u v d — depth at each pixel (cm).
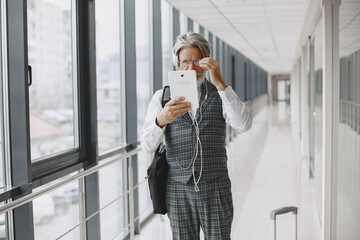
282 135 1170
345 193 313
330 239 343
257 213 464
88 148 318
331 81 335
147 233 405
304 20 680
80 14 306
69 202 296
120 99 416
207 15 630
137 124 422
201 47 188
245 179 632
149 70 509
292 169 700
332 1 331
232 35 866
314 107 553
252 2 542
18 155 228
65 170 284
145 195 476
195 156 188
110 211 380
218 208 191
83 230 266
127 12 408
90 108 315
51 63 272
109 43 381
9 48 224
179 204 192
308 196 532
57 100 281
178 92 184
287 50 1222
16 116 226
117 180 397
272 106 2972
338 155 335
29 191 229
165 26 595
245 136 1163
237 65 1330
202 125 189
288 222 434
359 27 260
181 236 193
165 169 196
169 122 186
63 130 291
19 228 229
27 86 227
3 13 223
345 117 311
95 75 312
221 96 185
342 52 317
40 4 258
